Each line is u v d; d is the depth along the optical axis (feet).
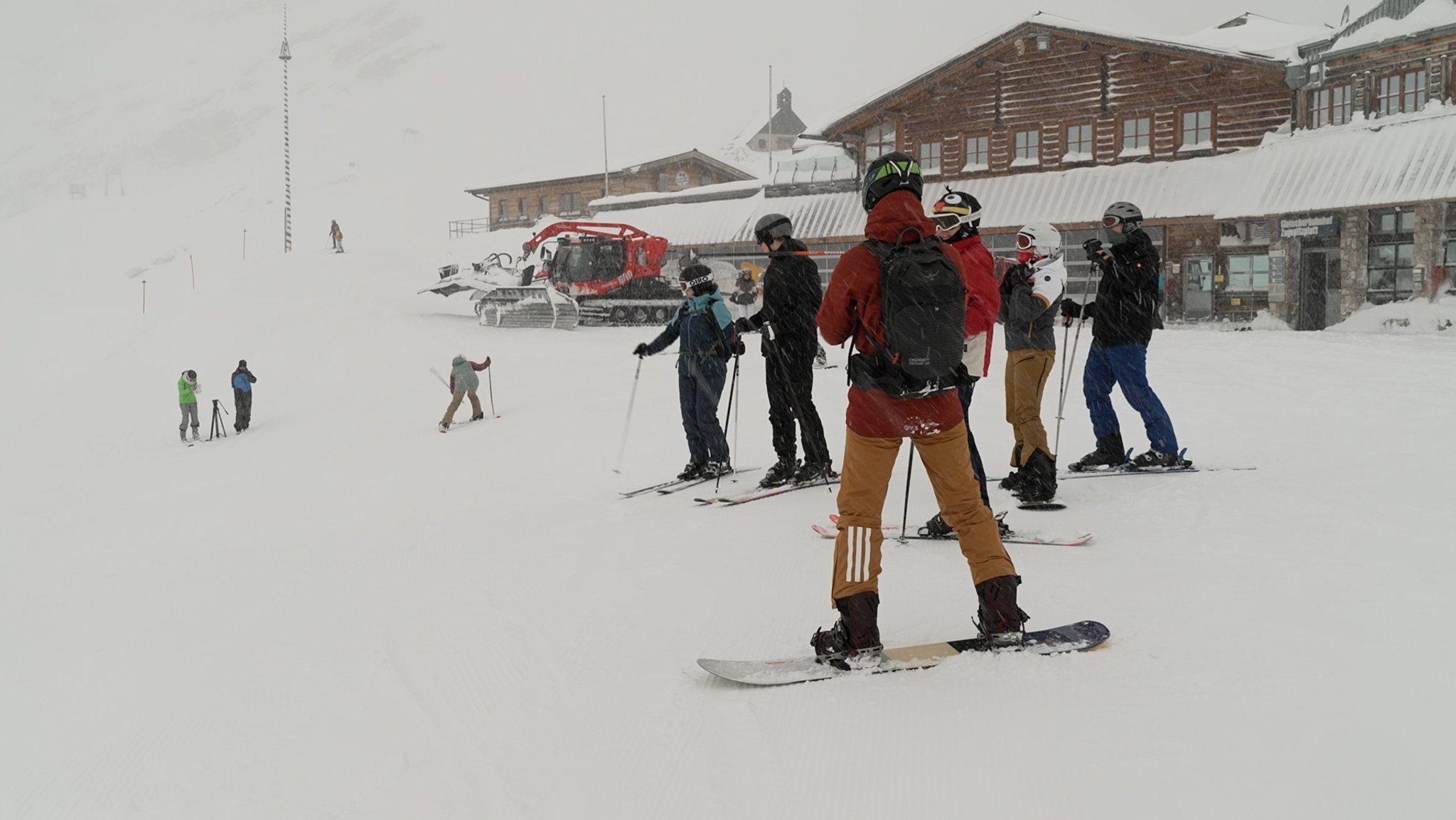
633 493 27.58
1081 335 65.87
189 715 13.11
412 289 135.85
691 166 186.09
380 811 9.90
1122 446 25.16
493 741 11.35
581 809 9.58
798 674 12.19
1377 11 87.92
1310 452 25.86
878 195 12.34
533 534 23.16
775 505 23.41
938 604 15.03
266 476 47.52
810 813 9.09
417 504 32.96
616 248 113.80
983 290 16.96
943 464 12.43
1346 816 8.20
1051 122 107.65
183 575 24.11
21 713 13.98
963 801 9.03
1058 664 11.84
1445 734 9.41
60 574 26.84
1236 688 10.77
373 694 13.26
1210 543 17.34
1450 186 76.07
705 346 27.61
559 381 67.82
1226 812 8.39
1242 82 97.50
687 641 14.28
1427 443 25.84
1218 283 96.58
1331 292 89.81
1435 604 13.26
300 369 91.61
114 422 81.20
